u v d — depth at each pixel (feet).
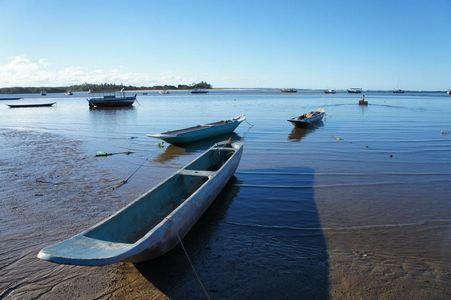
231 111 128.16
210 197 25.11
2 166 40.96
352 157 44.34
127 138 63.46
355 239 21.62
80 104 202.28
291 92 478.18
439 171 37.09
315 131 69.62
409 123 82.89
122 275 17.75
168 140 51.83
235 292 16.42
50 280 17.43
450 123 82.43
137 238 19.66
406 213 25.66
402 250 20.20
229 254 19.84
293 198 29.07
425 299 15.83
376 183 33.01
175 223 18.80
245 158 44.47
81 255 14.16
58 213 25.96
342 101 208.74
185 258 19.36
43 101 255.09
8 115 125.59
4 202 28.32
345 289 16.55
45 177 35.81
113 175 36.73
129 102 158.61
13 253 20.11
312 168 38.88
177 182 26.40
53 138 64.90
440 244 20.90
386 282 17.06
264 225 23.81
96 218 25.04
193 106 162.20
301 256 19.57
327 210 26.37
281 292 16.38
